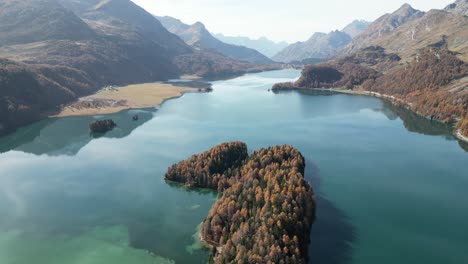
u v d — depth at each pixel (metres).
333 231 123.00
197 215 134.25
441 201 145.50
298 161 157.62
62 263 107.12
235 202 123.50
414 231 123.81
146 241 117.94
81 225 128.25
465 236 121.25
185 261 107.19
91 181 165.25
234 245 102.31
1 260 108.44
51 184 162.62
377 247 114.38
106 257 109.44
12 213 136.88
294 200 120.00
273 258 93.38
